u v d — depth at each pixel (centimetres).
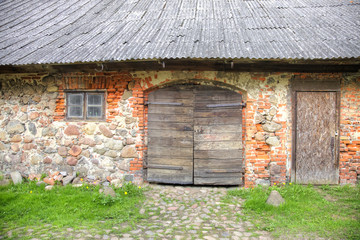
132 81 538
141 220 385
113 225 366
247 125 518
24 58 508
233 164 527
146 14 669
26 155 577
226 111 528
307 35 511
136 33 567
